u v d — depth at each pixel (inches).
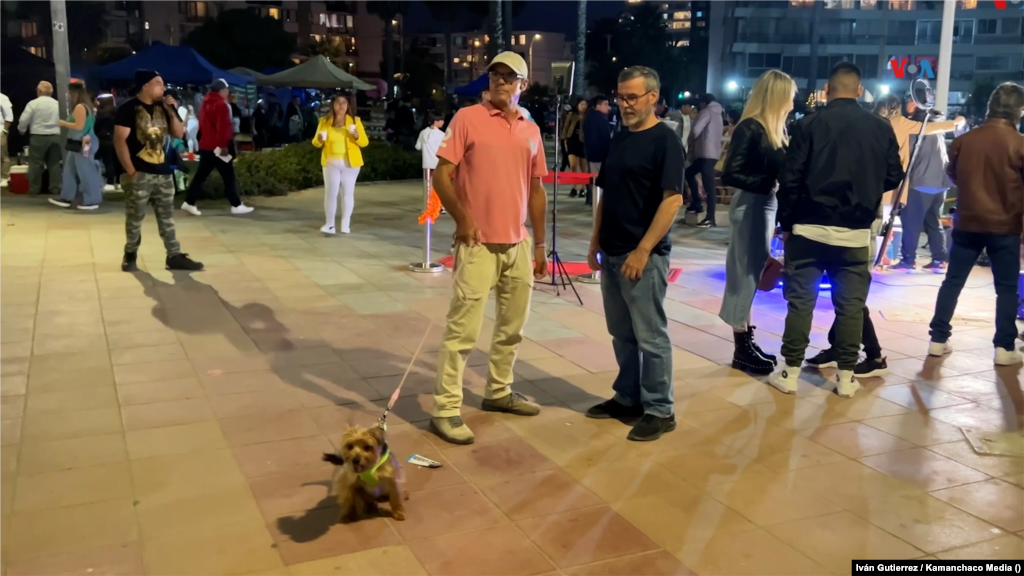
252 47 2190.0
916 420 184.2
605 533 133.7
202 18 3245.6
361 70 3900.1
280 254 371.6
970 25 2630.4
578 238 434.3
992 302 294.8
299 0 3646.7
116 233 408.8
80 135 473.7
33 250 362.0
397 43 3873.0
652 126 167.3
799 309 197.6
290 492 146.3
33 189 541.6
